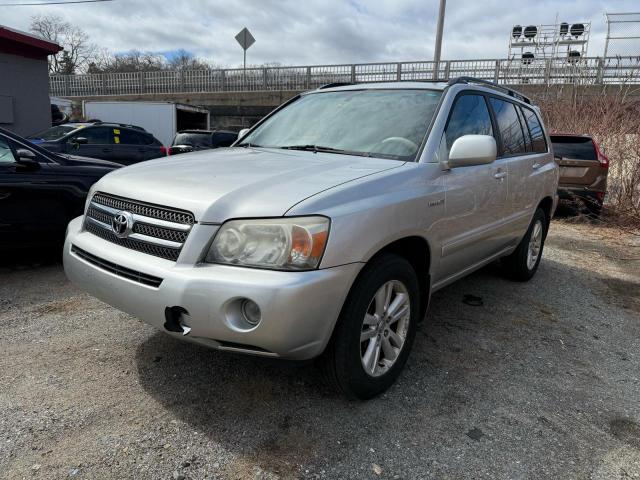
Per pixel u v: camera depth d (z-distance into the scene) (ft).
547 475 7.39
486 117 12.69
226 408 8.66
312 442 7.87
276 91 76.07
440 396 9.40
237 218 7.40
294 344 7.29
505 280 17.17
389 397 9.25
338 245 7.47
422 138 10.21
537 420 8.80
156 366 9.97
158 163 10.09
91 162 17.67
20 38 38.86
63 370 9.71
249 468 7.23
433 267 10.12
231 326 7.14
